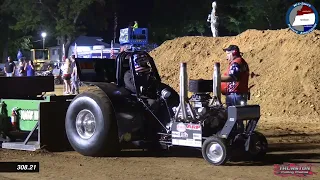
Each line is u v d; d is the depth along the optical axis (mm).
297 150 10641
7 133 11297
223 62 21516
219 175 8148
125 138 9828
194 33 58500
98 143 9617
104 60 10445
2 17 60562
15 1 56406
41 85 12445
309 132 13469
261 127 14461
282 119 16094
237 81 9422
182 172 8398
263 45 20922
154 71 10336
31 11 55844
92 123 9852
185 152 10352
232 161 9352
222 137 8812
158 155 10062
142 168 8766
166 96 9875
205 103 9164
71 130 10031
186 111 9211
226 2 53688
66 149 10750
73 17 55219
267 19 49406
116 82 10352
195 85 9133
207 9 55281
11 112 11203
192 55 23641
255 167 8773
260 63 19844
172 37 58000
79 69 10109
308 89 17375
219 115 9188
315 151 10500
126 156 9961
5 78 11789
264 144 9398
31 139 11438
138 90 10000
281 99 17391
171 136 9555
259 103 17719
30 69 27656
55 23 57000
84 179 7953
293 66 18516
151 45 31406
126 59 10258
